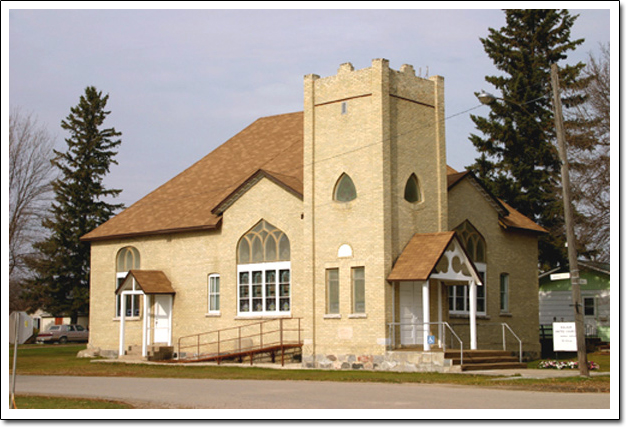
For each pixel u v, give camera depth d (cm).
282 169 3984
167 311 4109
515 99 5566
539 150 5478
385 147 3203
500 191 5522
